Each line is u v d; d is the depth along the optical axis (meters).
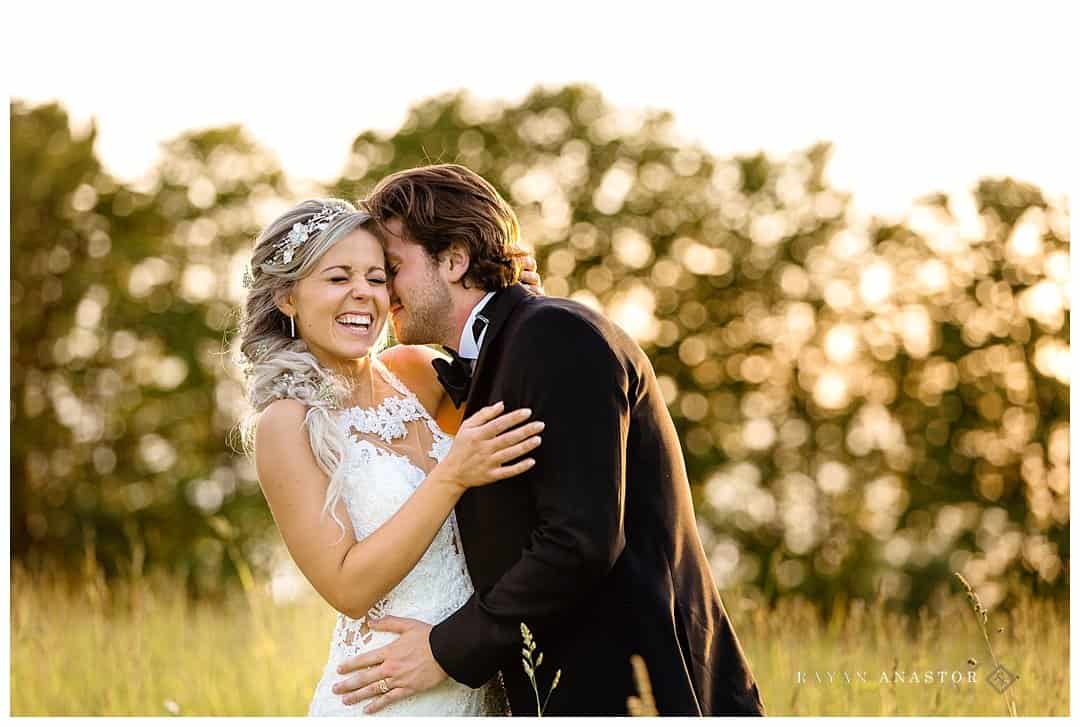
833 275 15.34
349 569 2.81
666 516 2.88
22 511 14.82
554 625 2.76
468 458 2.72
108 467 15.23
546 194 16.06
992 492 14.41
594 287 15.88
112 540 14.45
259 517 14.38
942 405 14.66
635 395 2.88
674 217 15.84
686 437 15.27
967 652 4.89
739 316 15.57
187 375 15.49
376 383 3.20
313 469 2.91
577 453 2.66
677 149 15.94
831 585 13.67
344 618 3.04
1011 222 14.09
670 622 2.75
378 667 2.84
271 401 3.01
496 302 2.96
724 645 2.92
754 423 15.27
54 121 15.63
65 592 6.95
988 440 14.50
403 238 3.04
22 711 4.93
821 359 15.23
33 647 5.39
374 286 3.02
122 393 15.49
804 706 4.29
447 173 3.07
